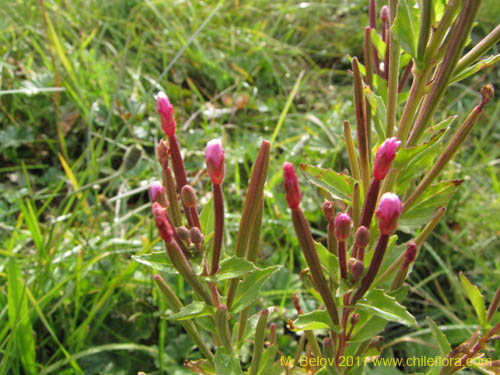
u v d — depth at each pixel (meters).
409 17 0.15
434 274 0.41
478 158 0.61
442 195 0.17
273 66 0.67
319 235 0.46
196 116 0.60
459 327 0.37
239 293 0.17
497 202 0.49
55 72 0.47
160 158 0.16
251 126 0.60
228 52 0.70
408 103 0.16
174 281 0.37
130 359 0.34
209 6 0.79
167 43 0.69
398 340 0.36
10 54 0.58
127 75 0.61
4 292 0.35
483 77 0.74
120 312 0.36
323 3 0.86
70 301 0.35
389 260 0.19
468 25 0.14
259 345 0.18
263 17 0.83
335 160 0.52
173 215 0.16
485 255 0.47
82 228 0.41
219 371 0.16
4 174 0.50
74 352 0.33
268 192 0.45
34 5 0.65
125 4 0.73
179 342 0.35
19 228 0.40
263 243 0.44
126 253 0.41
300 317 0.17
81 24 0.68
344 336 0.18
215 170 0.14
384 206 0.13
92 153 0.43
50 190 0.48
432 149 0.17
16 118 0.53
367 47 0.19
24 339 0.30
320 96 0.68
